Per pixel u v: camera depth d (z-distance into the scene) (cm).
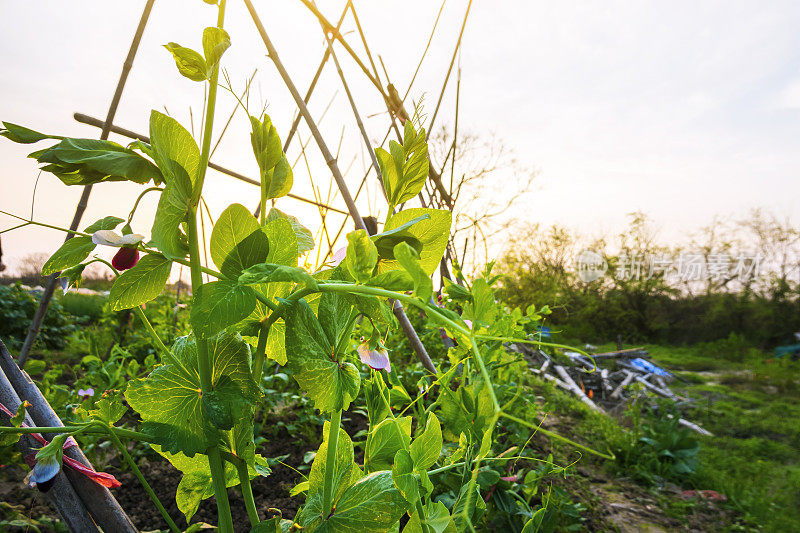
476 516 102
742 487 303
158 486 180
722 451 403
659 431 363
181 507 86
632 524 233
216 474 68
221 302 56
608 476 300
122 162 62
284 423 245
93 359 238
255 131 77
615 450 333
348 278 69
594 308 1423
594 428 379
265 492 180
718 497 289
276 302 70
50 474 62
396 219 76
